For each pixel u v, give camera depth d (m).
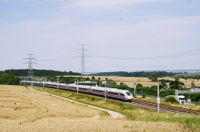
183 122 41.78
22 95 135.25
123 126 40.03
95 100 111.94
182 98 100.50
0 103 93.75
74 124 45.62
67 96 138.88
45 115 71.69
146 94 128.25
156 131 35.41
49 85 182.25
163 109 74.56
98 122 49.56
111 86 153.25
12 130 37.66
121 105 90.31
